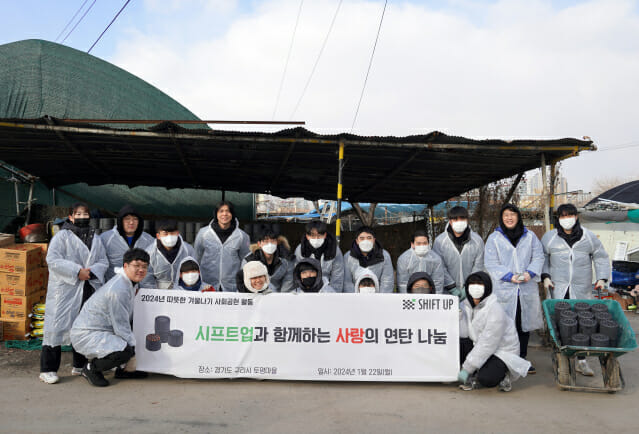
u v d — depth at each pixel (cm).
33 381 454
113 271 530
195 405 392
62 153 823
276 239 513
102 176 1073
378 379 456
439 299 463
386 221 2125
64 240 484
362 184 1140
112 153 830
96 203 1296
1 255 615
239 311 463
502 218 550
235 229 583
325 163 893
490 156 800
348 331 461
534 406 407
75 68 1222
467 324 465
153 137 683
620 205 1455
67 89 1198
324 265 539
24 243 727
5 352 566
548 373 524
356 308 463
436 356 458
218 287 578
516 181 999
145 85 1416
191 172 1018
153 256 520
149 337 461
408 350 459
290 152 796
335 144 723
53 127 652
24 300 617
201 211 1593
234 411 380
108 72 1302
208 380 463
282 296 464
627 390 460
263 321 462
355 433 341
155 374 479
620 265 1134
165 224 512
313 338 461
